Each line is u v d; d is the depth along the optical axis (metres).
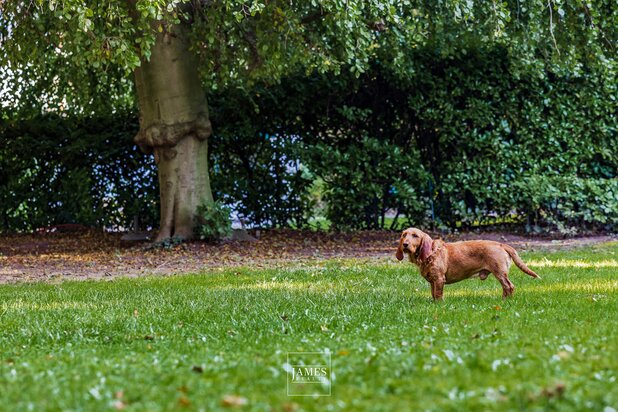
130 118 16.88
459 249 7.23
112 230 17.11
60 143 16.98
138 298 8.12
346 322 6.08
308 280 9.48
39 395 3.75
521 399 3.43
